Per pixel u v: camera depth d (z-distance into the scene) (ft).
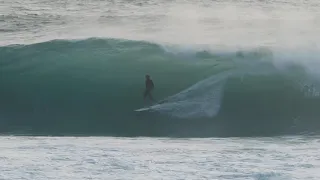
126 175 155.02
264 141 211.82
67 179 151.12
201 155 180.14
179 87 265.54
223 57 275.18
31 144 199.11
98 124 248.73
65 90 271.90
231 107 255.50
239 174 155.74
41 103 267.80
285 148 193.88
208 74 268.62
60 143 202.08
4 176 153.17
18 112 264.52
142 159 173.06
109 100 266.16
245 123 247.09
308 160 173.06
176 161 170.91
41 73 278.26
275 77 263.90
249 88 261.03
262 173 155.53
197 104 254.27
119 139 217.36
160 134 233.76
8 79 277.44
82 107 264.11
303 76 263.08
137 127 243.60
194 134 233.96
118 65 277.64
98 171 158.92
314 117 252.21
